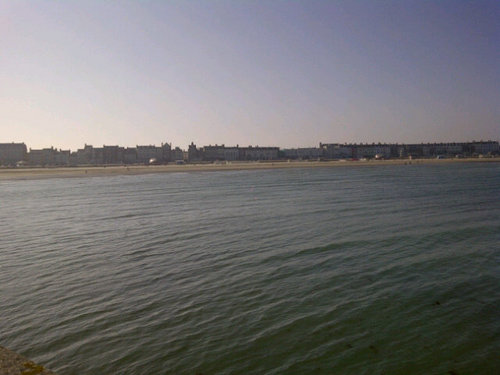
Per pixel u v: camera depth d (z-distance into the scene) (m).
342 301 11.89
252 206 35.53
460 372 8.19
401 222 25.56
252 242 20.02
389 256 17.00
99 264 16.25
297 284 13.43
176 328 10.12
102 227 25.53
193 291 12.81
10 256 17.86
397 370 8.26
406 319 10.63
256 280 13.88
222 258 16.95
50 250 18.98
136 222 27.44
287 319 10.63
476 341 9.41
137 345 9.23
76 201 42.84
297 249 18.33
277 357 8.74
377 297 12.19
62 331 9.98
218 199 42.34
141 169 140.12
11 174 111.12
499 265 15.59
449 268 15.22
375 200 38.72
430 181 65.00
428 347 9.17
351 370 8.27
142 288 13.16
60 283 13.79
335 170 121.56
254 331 9.95
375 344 9.31
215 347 9.14
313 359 8.67
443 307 11.43
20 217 30.83
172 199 43.19
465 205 33.94
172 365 8.40
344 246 18.84
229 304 11.70
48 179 90.94
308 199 40.66
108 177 97.12
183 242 20.34
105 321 10.55
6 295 12.63
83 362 8.54
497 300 11.91
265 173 108.25
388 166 148.62
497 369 8.27
